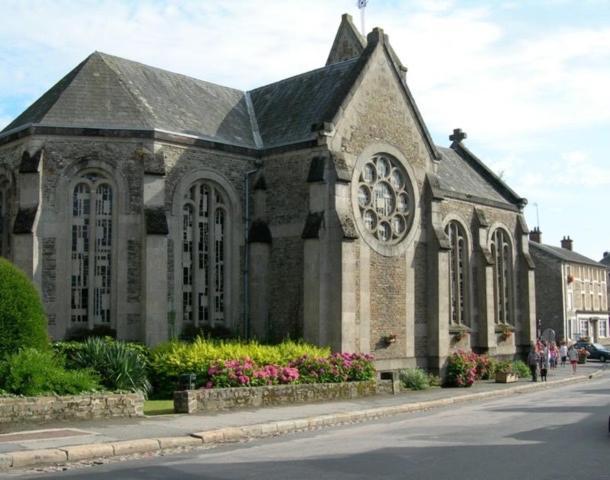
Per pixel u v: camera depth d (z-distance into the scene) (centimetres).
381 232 2556
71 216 2188
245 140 2598
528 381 2973
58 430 1278
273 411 1681
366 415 1734
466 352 2881
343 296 2259
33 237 2100
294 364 2027
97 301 2184
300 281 2380
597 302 6266
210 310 2381
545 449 1178
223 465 1029
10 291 1573
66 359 1811
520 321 3600
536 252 5556
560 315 5409
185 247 2353
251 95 2984
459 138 3978
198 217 2384
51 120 2209
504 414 1788
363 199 2495
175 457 1113
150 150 2241
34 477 942
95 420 1427
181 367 1875
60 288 2139
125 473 968
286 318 2405
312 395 1948
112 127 2225
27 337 1575
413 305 2641
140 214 2208
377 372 2447
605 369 4038
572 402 2145
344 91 2448
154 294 2144
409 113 2700
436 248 2700
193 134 2398
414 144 2714
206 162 2395
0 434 1228
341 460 1067
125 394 1503
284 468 1002
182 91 2658
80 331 2147
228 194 2448
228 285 2427
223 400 1694
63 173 2181
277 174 2483
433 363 2678
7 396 1364
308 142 2380
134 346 2009
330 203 2327
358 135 2466
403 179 2667
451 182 3344
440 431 1434
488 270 3266
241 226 2472
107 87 2377
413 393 2322
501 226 3522
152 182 2194
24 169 2138
